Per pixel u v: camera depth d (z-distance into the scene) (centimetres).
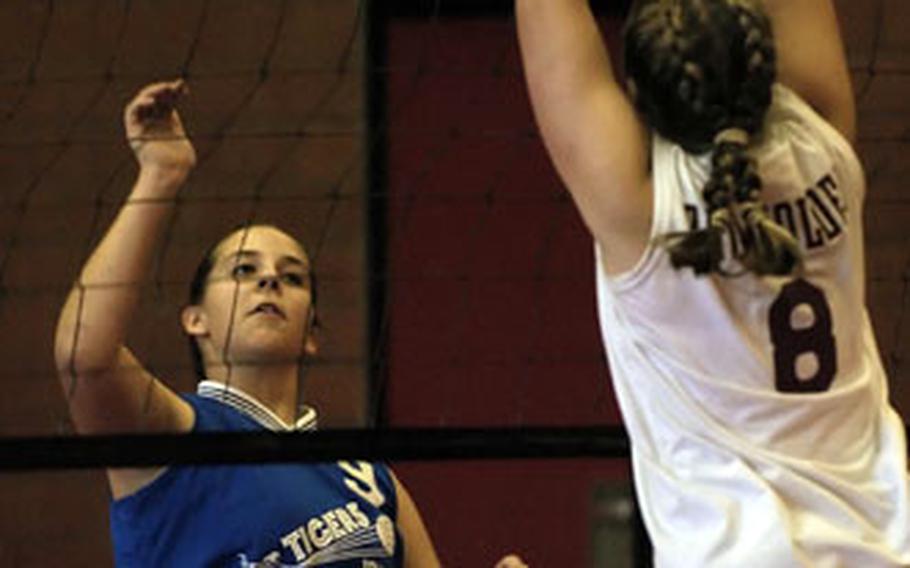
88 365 717
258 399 764
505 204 1205
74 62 1176
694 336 548
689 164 547
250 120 1177
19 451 659
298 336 770
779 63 580
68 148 1170
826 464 549
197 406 745
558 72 556
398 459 659
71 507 1180
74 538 1178
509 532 1192
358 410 1145
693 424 550
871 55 1177
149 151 731
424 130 1209
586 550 1190
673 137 550
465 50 1223
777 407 546
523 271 1202
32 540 1177
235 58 1180
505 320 1202
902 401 1170
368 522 738
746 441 548
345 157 1181
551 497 1195
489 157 1209
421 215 1200
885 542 544
